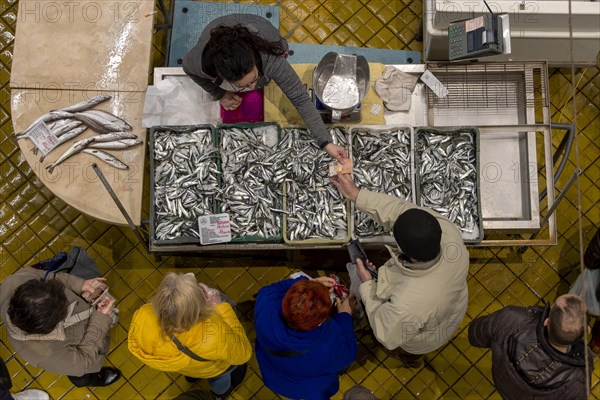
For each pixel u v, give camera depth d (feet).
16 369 12.51
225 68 8.34
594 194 13.39
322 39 14.47
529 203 11.45
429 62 11.63
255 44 8.85
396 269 8.95
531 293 12.97
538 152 13.37
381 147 11.12
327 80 10.90
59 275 10.06
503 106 11.83
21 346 9.18
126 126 11.25
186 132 11.18
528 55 12.80
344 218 10.87
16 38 11.54
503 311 9.70
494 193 11.68
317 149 11.16
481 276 13.08
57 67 11.47
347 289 11.19
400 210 9.39
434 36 12.21
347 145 11.08
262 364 10.16
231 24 9.50
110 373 12.40
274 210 10.91
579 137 13.70
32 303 8.32
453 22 11.14
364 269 9.98
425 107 11.75
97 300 10.19
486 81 11.85
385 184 10.94
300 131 11.21
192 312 8.30
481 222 10.74
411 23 14.44
